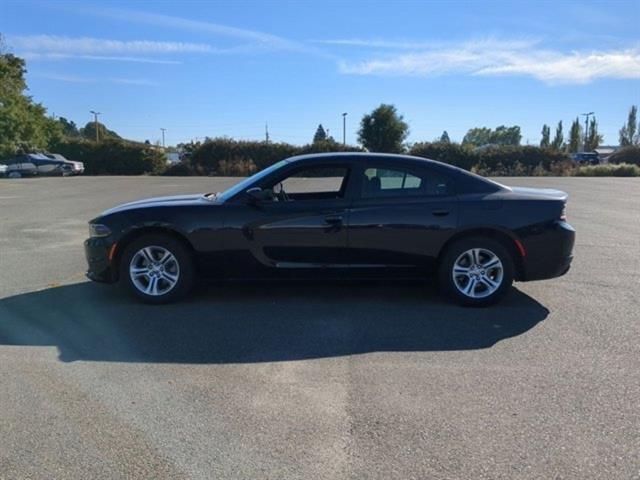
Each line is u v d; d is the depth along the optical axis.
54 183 28.38
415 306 5.91
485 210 5.79
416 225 5.79
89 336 5.01
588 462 2.98
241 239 5.84
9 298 6.25
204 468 2.94
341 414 3.52
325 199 5.89
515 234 5.78
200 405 3.65
